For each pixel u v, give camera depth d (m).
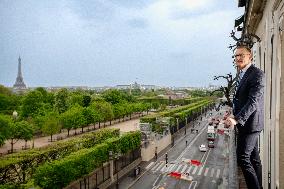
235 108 6.18
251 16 13.63
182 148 94.12
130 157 71.81
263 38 11.39
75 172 47.72
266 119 7.66
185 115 128.38
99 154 55.47
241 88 6.03
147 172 69.62
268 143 7.40
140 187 59.44
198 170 71.12
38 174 44.31
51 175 44.50
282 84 6.80
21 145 93.81
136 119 168.50
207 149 92.44
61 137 104.06
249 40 12.00
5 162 49.03
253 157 6.23
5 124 77.75
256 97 5.66
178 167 73.62
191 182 62.78
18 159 50.75
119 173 64.75
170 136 101.56
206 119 159.75
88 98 160.00
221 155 85.19
